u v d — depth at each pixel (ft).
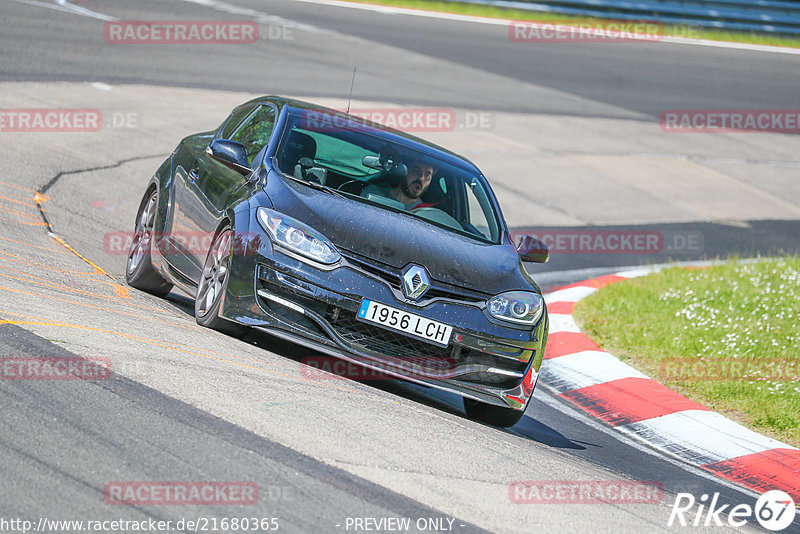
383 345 65.62
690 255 157.07
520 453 60.39
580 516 50.06
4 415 44.55
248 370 60.23
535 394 84.89
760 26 363.35
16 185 109.60
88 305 67.92
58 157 127.65
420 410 64.23
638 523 51.57
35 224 95.81
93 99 160.86
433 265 67.10
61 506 37.70
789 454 74.18
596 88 264.93
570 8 335.67
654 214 179.22
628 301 117.70
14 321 57.88
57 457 41.68
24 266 75.31
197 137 91.04
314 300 64.95
